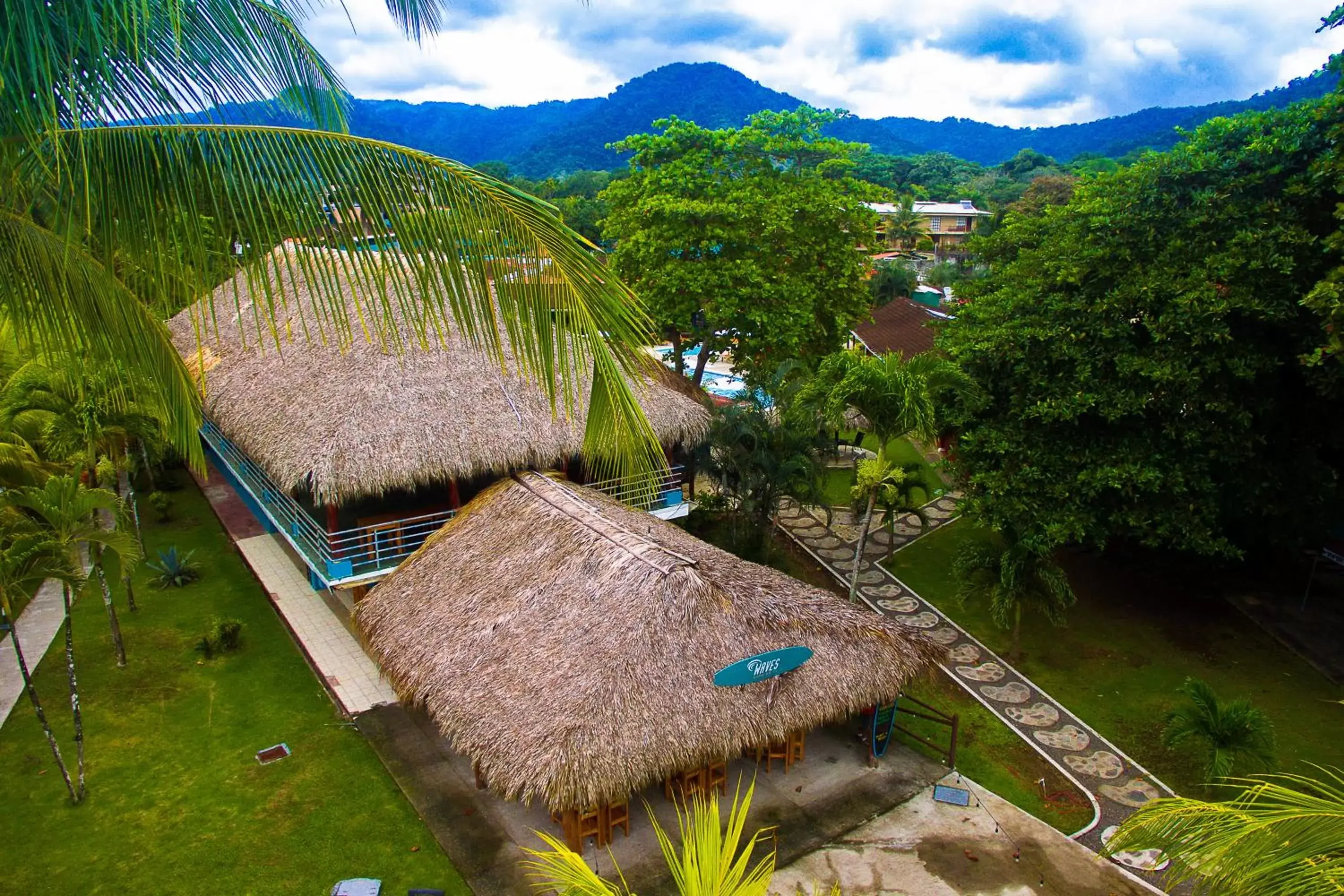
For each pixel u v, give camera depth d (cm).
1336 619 1852
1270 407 1581
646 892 1084
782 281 2519
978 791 1305
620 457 641
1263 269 1462
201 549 2152
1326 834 518
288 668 1608
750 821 1217
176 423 753
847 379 1583
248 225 533
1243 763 1312
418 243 558
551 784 1002
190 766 1314
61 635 1714
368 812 1220
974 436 1764
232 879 1091
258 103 530
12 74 443
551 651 1177
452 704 1172
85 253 626
